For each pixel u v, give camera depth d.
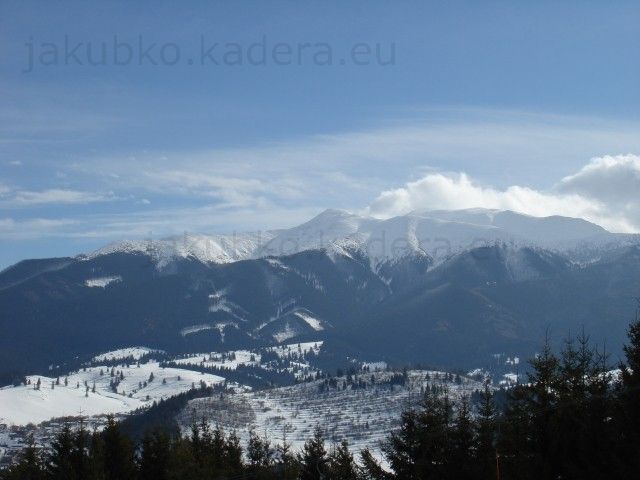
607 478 41.94
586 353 46.28
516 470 43.97
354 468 61.16
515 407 45.34
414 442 51.59
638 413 43.75
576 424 43.03
